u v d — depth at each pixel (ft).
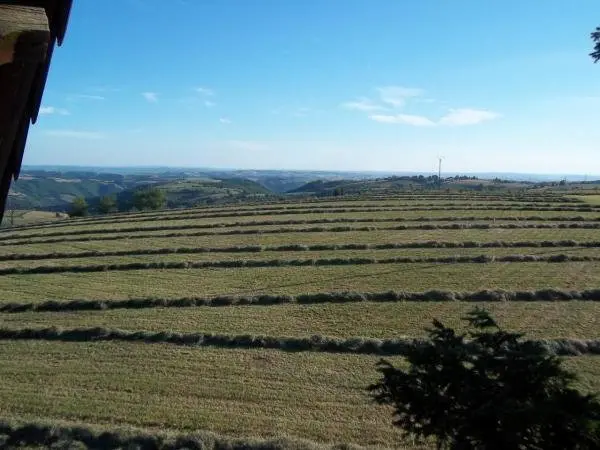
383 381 19.57
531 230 112.57
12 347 59.00
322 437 40.22
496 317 63.72
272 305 71.61
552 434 14.62
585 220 120.98
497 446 14.99
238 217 147.95
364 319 65.00
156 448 39.04
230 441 39.11
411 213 138.92
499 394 16.02
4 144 6.88
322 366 52.65
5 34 5.50
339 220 131.13
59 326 64.80
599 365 49.80
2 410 44.62
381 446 38.63
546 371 16.26
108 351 57.57
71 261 102.17
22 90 6.36
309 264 92.84
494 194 185.47
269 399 46.14
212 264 94.94
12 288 84.43
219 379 50.19
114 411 44.55
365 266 89.71
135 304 73.15
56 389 48.52
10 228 160.86
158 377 50.80
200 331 62.23
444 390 17.56
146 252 106.83
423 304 69.41
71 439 40.09
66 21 7.67
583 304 67.87
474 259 90.27
